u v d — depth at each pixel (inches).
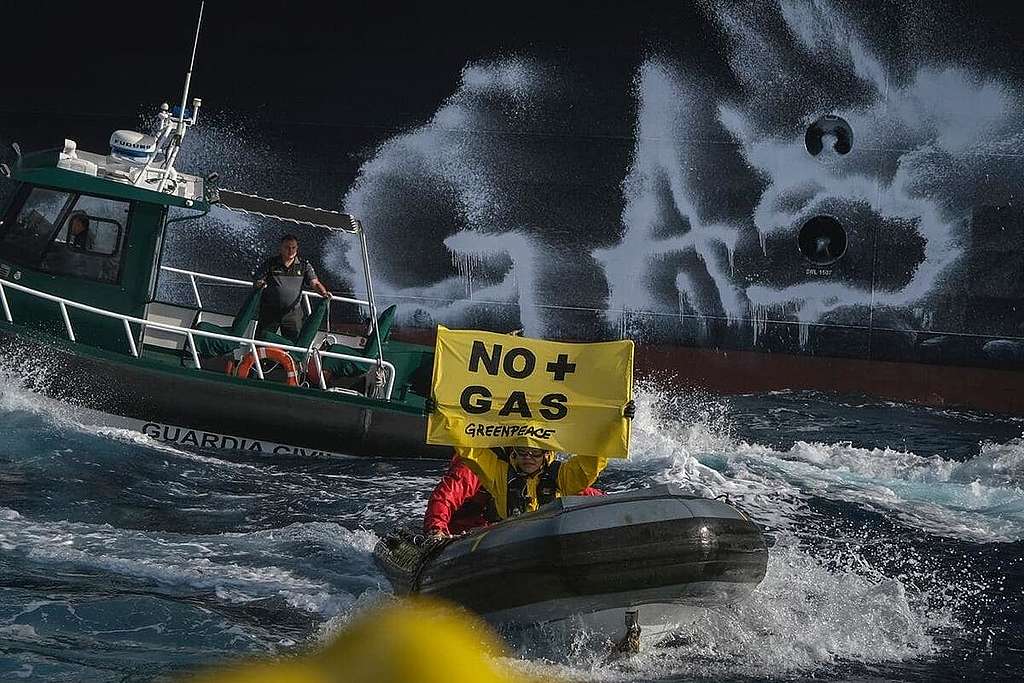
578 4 2287.2
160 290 2337.6
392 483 1268.5
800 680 720.3
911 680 730.2
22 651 700.0
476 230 2335.1
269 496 1175.0
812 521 1143.6
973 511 1189.7
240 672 142.0
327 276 2346.2
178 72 2370.8
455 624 146.4
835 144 2276.1
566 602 695.1
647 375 2306.8
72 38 2386.8
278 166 2357.3
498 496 828.0
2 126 2411.4
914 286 2283.5
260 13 2337.6
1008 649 797.9
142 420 1363.2
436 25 2310.5
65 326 1419.8
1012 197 2252.7
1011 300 2261.3
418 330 2351.1
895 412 2021.4
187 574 885.2
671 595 705.6
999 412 2176.4
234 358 1489.9
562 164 2315.5
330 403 1386.6
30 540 948.0
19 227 1440.7
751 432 1739.7
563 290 2331.4
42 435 1280.8
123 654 705.0
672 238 2314.2
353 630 142.6
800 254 2294.5
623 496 725.9
